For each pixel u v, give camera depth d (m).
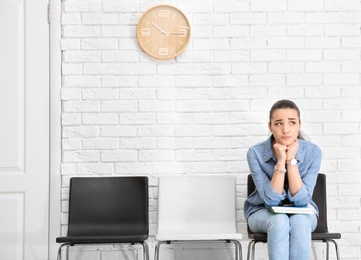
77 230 3.35
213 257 3.55
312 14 3.66
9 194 3.58
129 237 3.00
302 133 3.30
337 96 3.65
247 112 3.63
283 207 2.90
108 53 3.62
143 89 3.62
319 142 3.63
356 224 3.61
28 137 3.59
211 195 3.41
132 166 3.59
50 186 3.58
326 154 3.63
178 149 3.61
